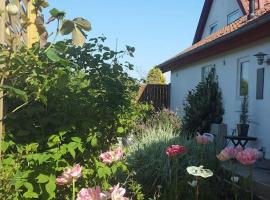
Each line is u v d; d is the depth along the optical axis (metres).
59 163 3.55
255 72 10.67
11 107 3.70
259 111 10.37
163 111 12.66
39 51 3.26
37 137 3.74
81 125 3.97
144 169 5.72
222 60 13.05
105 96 4.64
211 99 13.17
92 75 4.71
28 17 3.46
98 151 4.32
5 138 3.59
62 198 3.79
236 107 11.86
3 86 2.95
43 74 3.30
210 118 12.94
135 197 5.05
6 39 3.20
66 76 3.62
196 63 15.89
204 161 5.71
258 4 14.07
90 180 3.97
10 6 3.09
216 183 5.35
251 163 4.08
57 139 3.63
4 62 3.03
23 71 3.18
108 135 4.86
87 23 3.17
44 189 3.41
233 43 11.52
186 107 13.66
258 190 5.93
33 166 3.43
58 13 3.08
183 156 5.80
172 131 8.78
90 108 4.18
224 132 11.88
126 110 5.56
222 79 13.03
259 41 10.46
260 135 10.29
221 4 17.77
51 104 3.84
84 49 4.68
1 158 3.32
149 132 8.21
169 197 5.03
